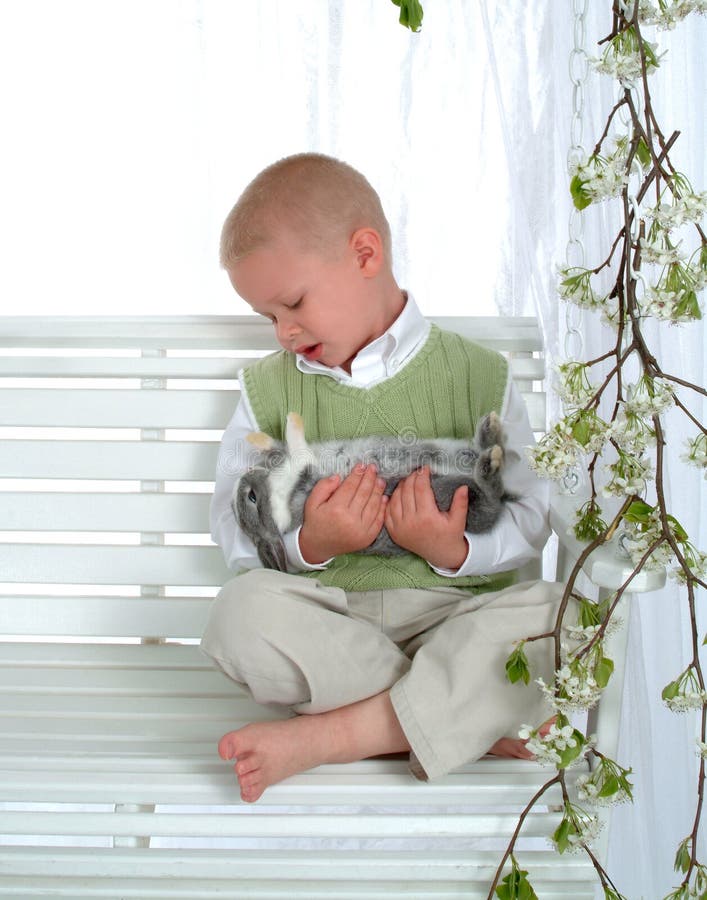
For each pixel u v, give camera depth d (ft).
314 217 4.08
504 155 5.46
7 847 3.68
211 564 4.91
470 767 3.69
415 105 5.45
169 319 4.93
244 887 3.65
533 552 4.41
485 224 5.52
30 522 4.97
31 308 6.01
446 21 5.40
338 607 4.01
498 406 4.51
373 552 4.31
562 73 4.69
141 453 4.97
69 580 4.94
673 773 4.92
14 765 3.67
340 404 4.41
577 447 3.42
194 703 4.28
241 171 5.60
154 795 3.61
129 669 4.67
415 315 4.50
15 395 4.97
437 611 4.25
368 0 5.42
